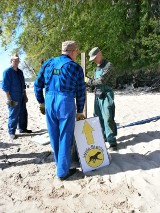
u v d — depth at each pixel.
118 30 11.77
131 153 3.28
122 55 11.97
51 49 11.30
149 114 5.46
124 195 2.41
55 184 2.67
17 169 3.04
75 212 2.22
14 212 2.26
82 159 2.82
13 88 4.09
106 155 2.93
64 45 2.71
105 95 3.28
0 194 2.54
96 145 2.89
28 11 10.89
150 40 11.52
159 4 11.97
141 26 11.85
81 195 2.45
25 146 3.81
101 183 2.62
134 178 2.65
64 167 2.70
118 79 12.47
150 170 2.81
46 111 2.71
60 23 11.16
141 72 12.47
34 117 5.97
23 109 4.42
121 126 4.26
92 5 11.53
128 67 12.42
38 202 2.39
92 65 10.66
